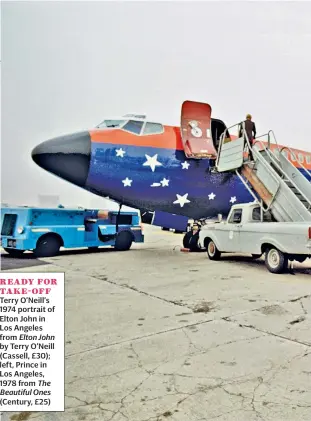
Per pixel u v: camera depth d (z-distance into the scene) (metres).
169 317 4.89
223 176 12.70
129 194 11.59
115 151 10.89
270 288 6.76
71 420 2.50
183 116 11.96
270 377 3.07
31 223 11.41
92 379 3.08
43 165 10.76
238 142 10.97
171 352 3.65
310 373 3.14
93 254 12.76
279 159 11.80
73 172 10.77
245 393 2.81
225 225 10.14
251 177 10.56
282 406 2.62
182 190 12.16
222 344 3.85
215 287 6.88
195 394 2.81
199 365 3.33
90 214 13.11
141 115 12.07
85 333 4.26
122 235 14.03
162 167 11.58
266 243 8.59
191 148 11.70
